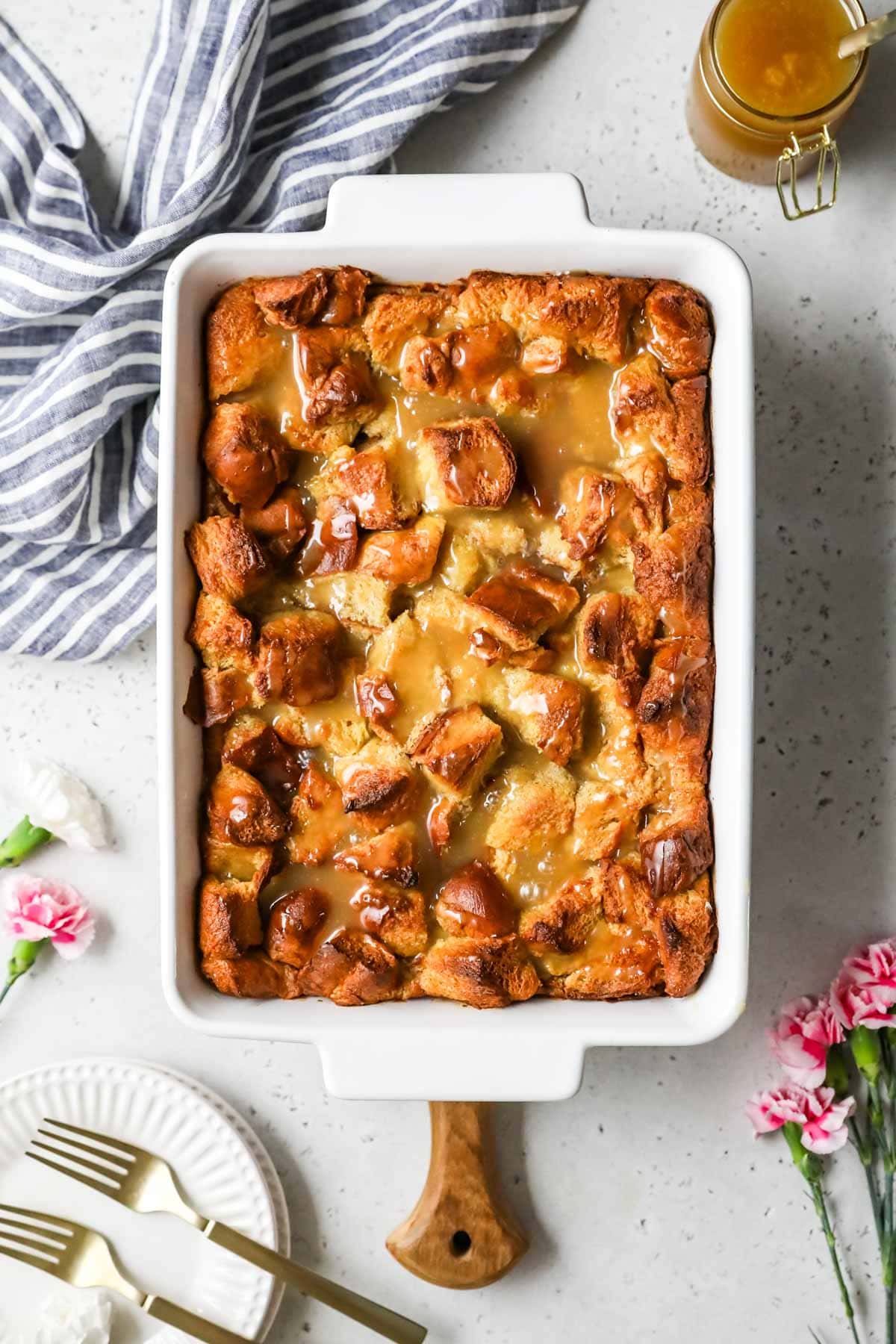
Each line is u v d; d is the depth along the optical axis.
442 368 0.83
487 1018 0.83
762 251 0.96
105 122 0.97
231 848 0.84
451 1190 0.93
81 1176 0.94
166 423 0.81
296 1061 0.97
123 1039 0.97
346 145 0.91
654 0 0.95
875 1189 0.93
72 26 0.96
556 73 0.96
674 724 0.83
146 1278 0.95
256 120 0.94
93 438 0.91
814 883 0.96
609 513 0.82
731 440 0.82
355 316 0.84
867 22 0.90
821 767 0.96
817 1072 0.92
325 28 0.94
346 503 0.83
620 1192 0.96
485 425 0.82
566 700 0.82
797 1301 0.96
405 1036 0.82
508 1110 0.96
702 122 0.93
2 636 0.95
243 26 0.89
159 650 0.81
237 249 0.82
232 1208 0.94
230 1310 0.95
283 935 0.83
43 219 0.94
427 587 0.84
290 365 0.84
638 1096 0.96
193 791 0.83
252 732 0.83
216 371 0.83
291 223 0.91
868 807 0.96
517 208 0.83
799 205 0.95
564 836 0.84
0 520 0.93
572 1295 0.96
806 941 0.96
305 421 0.83
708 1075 0.96
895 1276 0.93
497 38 0.92
